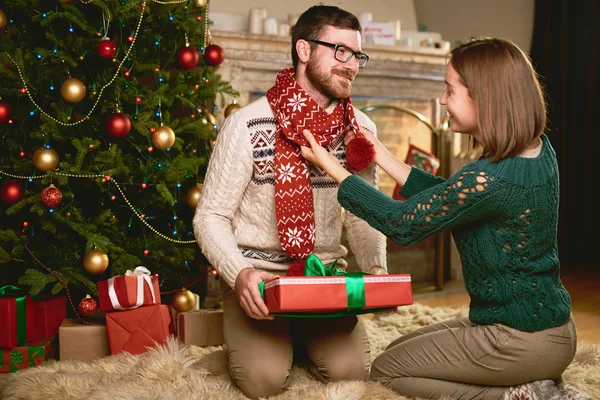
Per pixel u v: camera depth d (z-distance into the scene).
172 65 2.78
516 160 1.37
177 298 2.42
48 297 2.35
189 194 2.51
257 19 3.28
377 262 1.77
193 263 2.75
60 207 2.36
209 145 2.63
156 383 1.69
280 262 1.76
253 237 1.73
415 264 3.79
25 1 2.32
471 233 1.42
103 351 2.15
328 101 1.75
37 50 2.28
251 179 1.72
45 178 2.26
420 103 3.76
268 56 3.23
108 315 2.10
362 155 1.67
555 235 1.43
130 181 2.38
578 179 4.76
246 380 1.61
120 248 2.35
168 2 2.41
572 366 1.98
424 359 1.53
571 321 1.44
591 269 4.48
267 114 1.71
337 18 1.67
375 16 3.89
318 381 1.72
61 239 2.39
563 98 4.67
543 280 1.39
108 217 2.37
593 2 4.56
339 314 1.51
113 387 1.65
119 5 2.33
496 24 4.66
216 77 2.67
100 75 2.41
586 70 4.63
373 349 2.24
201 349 2.13
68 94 2.22
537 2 4.70
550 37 4.68
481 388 1.48
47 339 2.19
